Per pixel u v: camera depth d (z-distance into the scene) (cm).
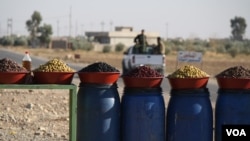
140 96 1348
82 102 1352
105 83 1348
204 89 1362
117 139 1366
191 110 1341
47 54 12106
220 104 1373
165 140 1384
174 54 13275
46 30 18912
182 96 1352
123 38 19925
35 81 1359
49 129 1925
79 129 1362
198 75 1348
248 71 1372
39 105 2395
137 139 1348
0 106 2323
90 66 1366
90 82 1348
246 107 1348
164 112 1372
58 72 1338
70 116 1348
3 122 2008
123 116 1363
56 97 2658
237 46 15762
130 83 1354
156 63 4566
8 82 1325
